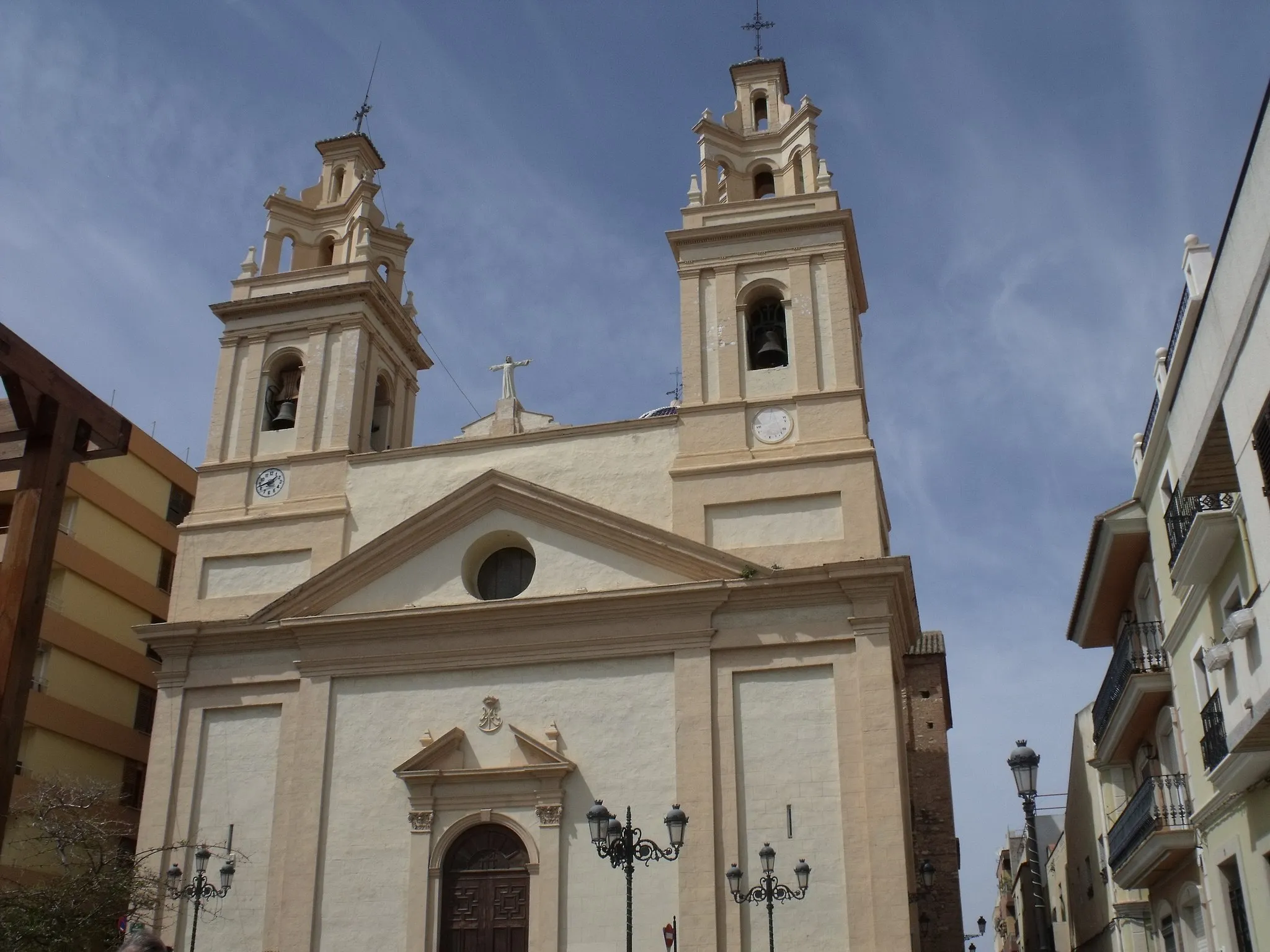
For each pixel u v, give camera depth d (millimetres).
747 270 30969
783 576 26328
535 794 26000
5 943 23766
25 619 13062
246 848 27109
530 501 28484
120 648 36531
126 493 38062
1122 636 27344
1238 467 14742
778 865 24516
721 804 25188
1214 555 19078
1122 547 25094
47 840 28500
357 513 30328
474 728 26969
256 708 28422
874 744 24906
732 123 34812
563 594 27172
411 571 28688
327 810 26875
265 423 32531
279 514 30562
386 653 27938
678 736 25828
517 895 25625
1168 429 18234
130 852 32281
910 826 27031
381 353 34219
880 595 25969
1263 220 13383
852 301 31219
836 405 28734
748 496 28047
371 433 33375
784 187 33281
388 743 27234
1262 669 14992
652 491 28734
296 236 35688
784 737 25531
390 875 26094
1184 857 23422
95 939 25500
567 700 26781
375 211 35938
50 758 33094
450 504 28797
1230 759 17234
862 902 23875
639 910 24797
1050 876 49312
